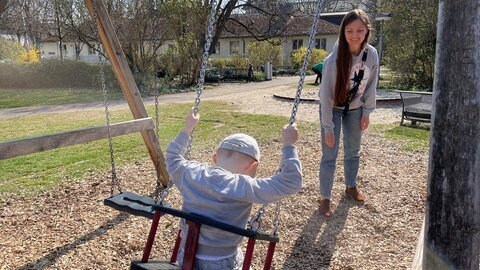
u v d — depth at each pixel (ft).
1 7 18.17
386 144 25.16
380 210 14.38
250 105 47.11
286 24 95.91
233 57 105.70
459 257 6.23
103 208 14.82
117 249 11.64
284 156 7.16
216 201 6.86
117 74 15.76
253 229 6.60
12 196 16.24
